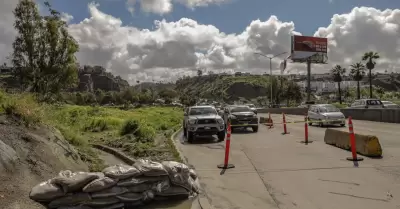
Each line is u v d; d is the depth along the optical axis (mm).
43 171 7535
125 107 85500
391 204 6570
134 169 7086
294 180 8586
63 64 32562
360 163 10211
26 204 5828
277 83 106375
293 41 87562
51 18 31719
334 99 149375
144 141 18297
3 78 13695
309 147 13859
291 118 38688
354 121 29516
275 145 14930
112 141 18266
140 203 7004
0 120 8688
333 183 8148
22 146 7945
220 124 17703
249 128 24984
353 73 95000
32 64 31359
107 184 6613
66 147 10172
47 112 12195
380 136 17000
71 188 6289
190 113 19359
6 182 6254
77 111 30500
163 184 7309
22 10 30734
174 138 20078
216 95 184375
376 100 33812
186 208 6867
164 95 169250
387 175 8680
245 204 7000
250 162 11133
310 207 6621
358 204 6645
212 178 9125
